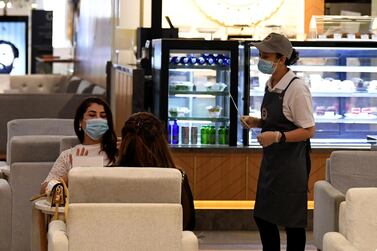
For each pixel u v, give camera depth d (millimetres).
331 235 5422
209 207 9562
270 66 6992
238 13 11148
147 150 5637
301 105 6902
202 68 9766
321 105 10055
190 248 4949
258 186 7312
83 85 15523
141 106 10125
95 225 4891
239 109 9742
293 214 7039
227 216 9555
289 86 6969
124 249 4902
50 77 15586
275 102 7066
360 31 10250
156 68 9922
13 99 13008
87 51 16109
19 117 12969
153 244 4926
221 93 9828
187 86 9797
